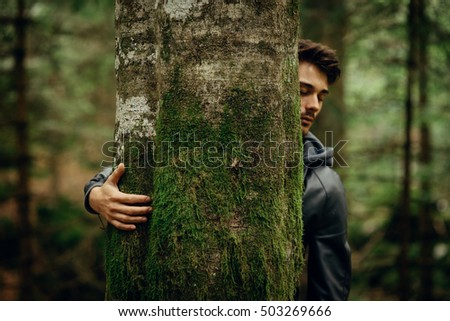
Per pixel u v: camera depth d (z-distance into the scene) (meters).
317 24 4.70
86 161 6.29
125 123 1.54
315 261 2.10
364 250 5.69
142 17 1.53
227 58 1.32
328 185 2.12
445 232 5.46
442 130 5.54
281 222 1.41
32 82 5.97
